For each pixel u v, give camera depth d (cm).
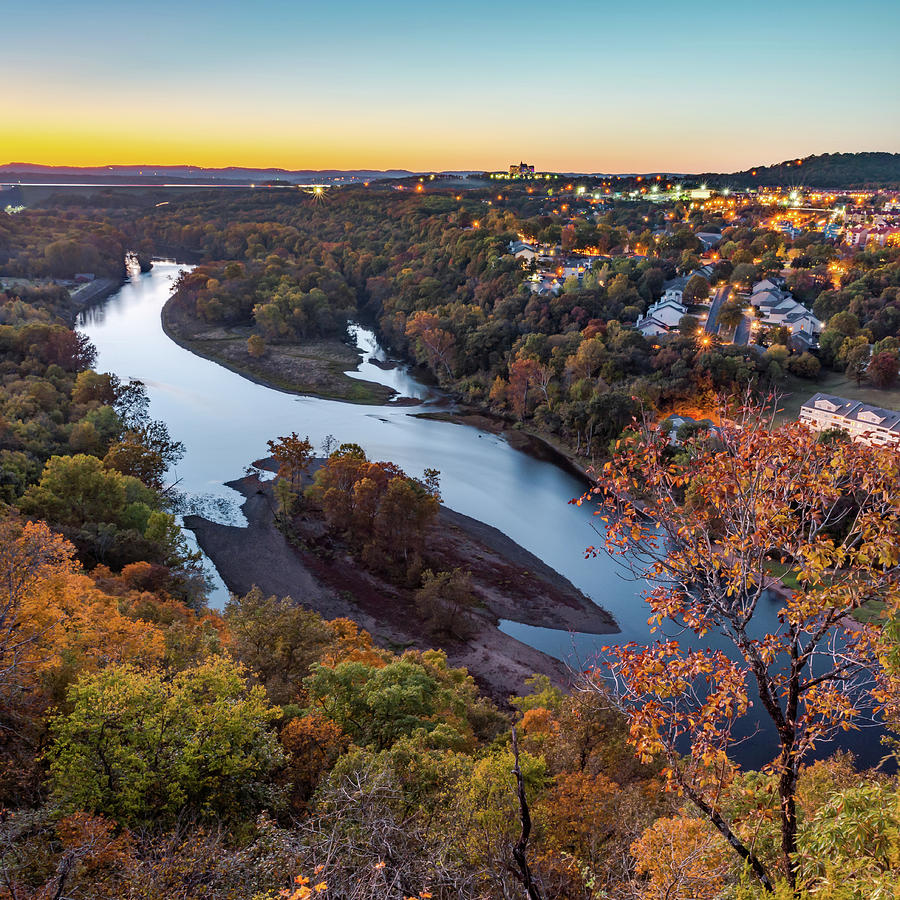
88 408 11162
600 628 7256
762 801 1452
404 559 8250
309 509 9406
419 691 3541
